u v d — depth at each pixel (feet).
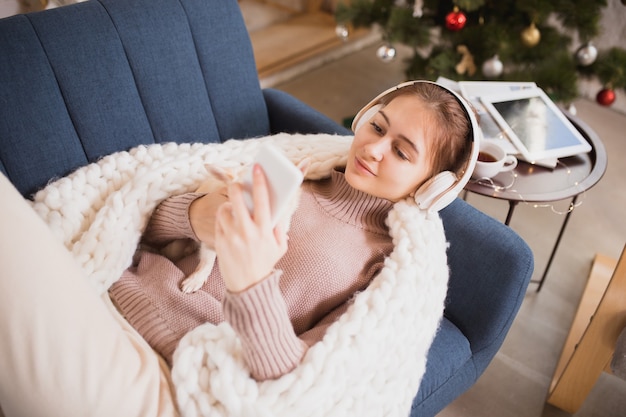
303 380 2.51
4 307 2.19
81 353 2.28
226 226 2.16
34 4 4.62
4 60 3.22
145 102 3.78
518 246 3.49
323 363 2.61
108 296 3.13
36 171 3.40
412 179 3.19
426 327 3.12
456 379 3.59
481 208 6.49
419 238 3.25
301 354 2.61
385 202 3.42
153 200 3.34
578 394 4.33
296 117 4.53
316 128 4.41
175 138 3.98
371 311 2.88
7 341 2.20
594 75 6.47
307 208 3.40
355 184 3.25
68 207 3.21
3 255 2.24
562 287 5.58
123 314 3.14
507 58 6.24
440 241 3.40
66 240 3.17
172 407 2.56
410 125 3.07
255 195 2.11
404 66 7.78
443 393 3.54
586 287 5.38
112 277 3.13
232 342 2.64
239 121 4.31
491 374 4.77
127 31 3.62
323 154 3.68
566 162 4.58
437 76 6.51
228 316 2.30
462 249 3.64
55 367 2.23
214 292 3.21
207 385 2.56
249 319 2.27
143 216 3.33
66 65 3.41
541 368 4.86
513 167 4.23
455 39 6.33
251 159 3.69
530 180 4.36
